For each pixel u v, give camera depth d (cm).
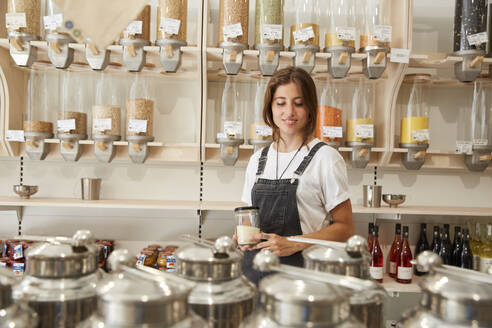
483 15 223
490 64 231
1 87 230
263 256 71
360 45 227
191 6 257
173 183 262
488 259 242
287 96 166
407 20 225
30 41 210
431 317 67
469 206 269
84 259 80
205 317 76
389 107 234
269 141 225
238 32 209
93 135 226
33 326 66
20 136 229
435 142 265
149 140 230
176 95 259
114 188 260
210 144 232
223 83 254
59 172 258
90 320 64
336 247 85
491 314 63
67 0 101
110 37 104
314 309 60
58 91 241
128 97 236
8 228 257
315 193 169
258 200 175
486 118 240
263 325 63
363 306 76
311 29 209
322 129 226
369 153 233
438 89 264
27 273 80
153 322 60
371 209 235
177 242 262
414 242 267
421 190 268
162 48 210
